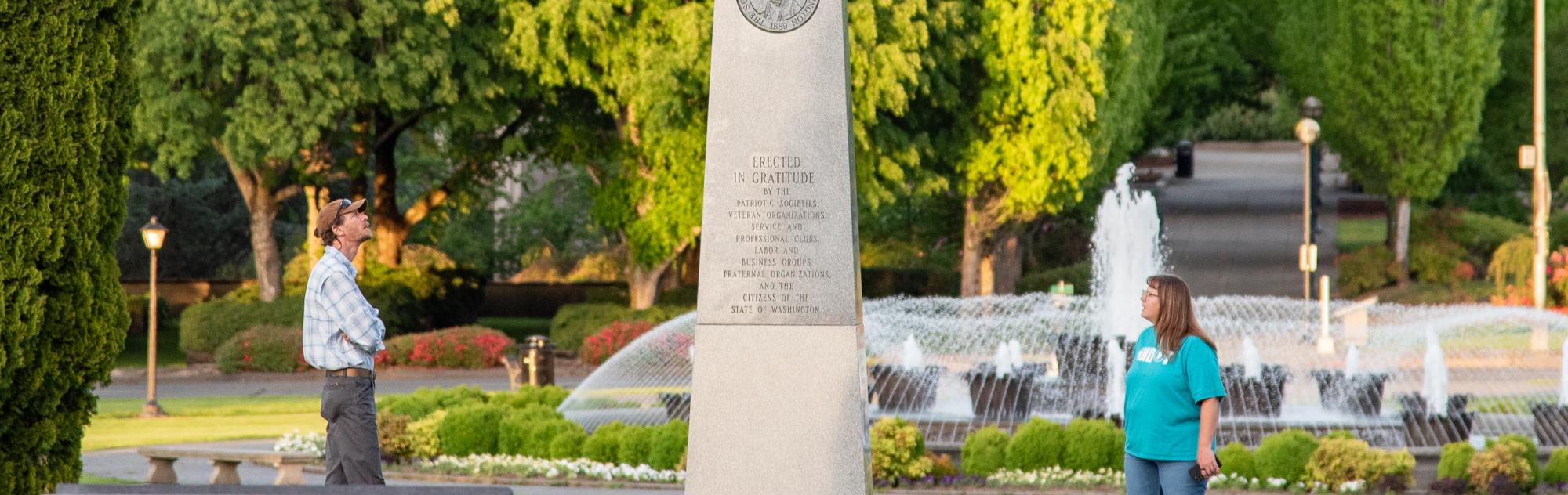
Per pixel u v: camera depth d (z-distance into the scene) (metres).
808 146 8.87
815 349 8.89
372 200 49.81
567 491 13.45
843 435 8.88
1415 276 44.00
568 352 34.84
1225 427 16.98
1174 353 7.81
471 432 15.23
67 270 8.84
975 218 35.62
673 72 30.27
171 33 30.92
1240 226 49.50
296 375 32.12
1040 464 13.93
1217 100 52.91
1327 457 13.32
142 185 49.38
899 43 30.53
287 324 34.16
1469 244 45.75
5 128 8.39
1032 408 18.45
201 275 52.41
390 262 39.62
